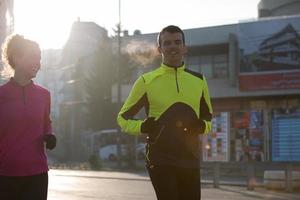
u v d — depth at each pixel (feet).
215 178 74.38
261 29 118.52
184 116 16.60
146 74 17.13
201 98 17.44
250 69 119.34
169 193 16.20
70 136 202.69
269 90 117.70
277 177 67.82
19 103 16.19
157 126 16.12
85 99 200.34
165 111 16.62
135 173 109.60
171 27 17.16
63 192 59.57
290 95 119.03
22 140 16.11
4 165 15.99
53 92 264.52
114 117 183.11
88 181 80.94
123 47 147.95
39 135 16.40
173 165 16.30
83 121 200.75
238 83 121.29
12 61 16.58
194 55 134.51
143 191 62.34
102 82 183.93
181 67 17.13
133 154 134.92
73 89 211.61
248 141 123.34
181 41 17.08
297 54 115.34
